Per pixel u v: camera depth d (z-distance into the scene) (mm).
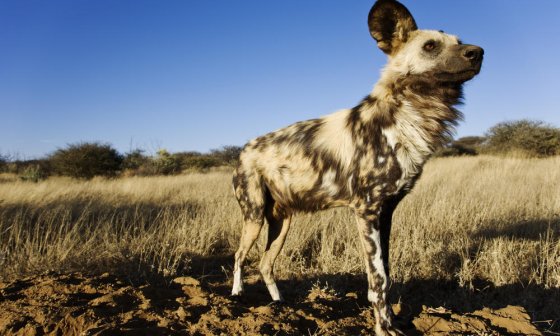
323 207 4156
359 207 3721
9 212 8078
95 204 9516
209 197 10438
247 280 5438
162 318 3303
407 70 3836
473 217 7320
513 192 9008
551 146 24125
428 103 3738
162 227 7070
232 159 30328
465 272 5227
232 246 6762
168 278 5344
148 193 11766
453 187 9906
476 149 30391
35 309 3416
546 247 5574
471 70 3670
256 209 4434
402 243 5988
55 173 23766
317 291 4375
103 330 2951
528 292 4859
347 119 4016
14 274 4953
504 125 28141
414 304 4789
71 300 3662
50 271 4551
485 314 3799
